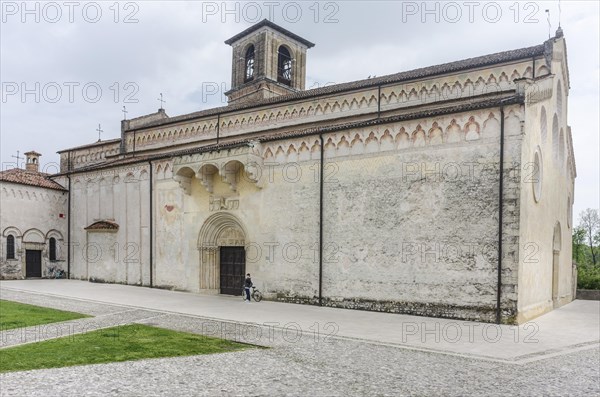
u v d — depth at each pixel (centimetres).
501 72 2427
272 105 3253
